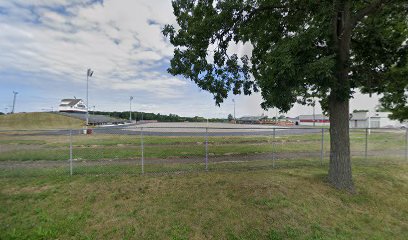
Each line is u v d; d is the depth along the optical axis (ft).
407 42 22.47
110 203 18.74
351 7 22.75
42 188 21.25
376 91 25.18
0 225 15.44
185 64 24.89
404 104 33.35
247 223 16.28
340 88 19.67
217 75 26.30
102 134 78.13
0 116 171.42
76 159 34.35
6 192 20.27
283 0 22.59
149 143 52.37
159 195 20.17
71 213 17.19
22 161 32.60
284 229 15.97
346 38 21.27
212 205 18.42
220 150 43.65
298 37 18.06
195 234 15.15
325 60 16.39
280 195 19.97
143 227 15.69
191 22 23.31
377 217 19.22
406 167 33.04
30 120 165.37
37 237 14.39
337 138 23.30
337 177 23.08
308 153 42.68
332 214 18.70
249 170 28.37
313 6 19.77
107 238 14.60
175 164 31.17
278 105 19.35
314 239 15.30
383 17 23.58
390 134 77.71
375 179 26.55
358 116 185.47
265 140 61.93
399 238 16.71
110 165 30.14
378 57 22.67
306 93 28.12
